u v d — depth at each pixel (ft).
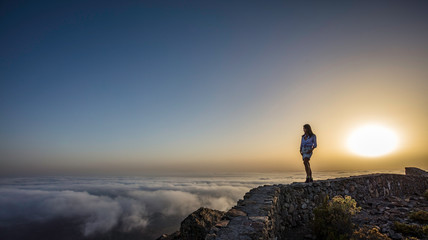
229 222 12.43
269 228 13.43
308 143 25.72
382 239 14.33
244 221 12.46
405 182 37.73
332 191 25.25
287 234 18.35
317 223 17.01
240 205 15.65
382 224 18.75
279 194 19.27
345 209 17.29
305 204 21.80
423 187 41.06
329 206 17.79
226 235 10.63
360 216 21.22
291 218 19.75
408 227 16.90
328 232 15.93
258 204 15.53
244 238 10.29
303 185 22.44
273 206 16.10
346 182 27.27
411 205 24.63
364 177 30.17
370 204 25.91
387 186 33.17
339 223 16.11
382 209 22.97
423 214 18.92
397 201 26.96
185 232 24.71
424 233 16.03
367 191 29.07
